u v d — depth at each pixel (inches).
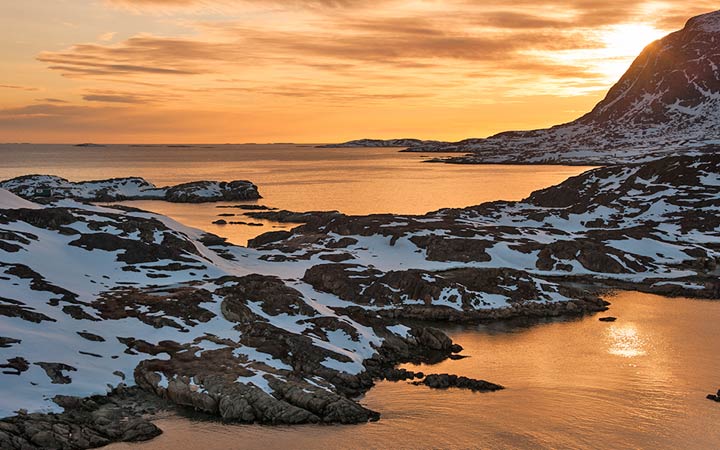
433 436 1739.7
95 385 1947.6
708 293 3282.5
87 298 2628.0
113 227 3629.4
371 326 2623.0
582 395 2016.5
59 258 3073.3
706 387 2074.3
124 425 1752.0
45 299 2517.2
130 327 2373.3
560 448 1674.5
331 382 2094.0
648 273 3710.6
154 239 3567.9
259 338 2325.3
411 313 2930.6
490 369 2274.9
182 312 2517.2
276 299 2699.3
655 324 2802.7
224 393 1883.6
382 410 1916.8
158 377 1994.3
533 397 2003.0
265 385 1962.4
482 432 1764.3
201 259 3400.6
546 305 3014.3
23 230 3292.3
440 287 3093.0
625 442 1704.0
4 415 1704.0
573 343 2551.7
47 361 2009.1
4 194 3909.9
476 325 2817.4
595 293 3351.4
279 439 1720.0
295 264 3740.2
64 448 1627.7
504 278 3235.7
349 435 1745.8
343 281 3208.7
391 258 3909.9
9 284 2591.0
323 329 2493.8
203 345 2253.9
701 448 1672.0
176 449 1659.7
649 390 2050.9
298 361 2185.0
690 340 2571.4
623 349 2472.9
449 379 2128.4
